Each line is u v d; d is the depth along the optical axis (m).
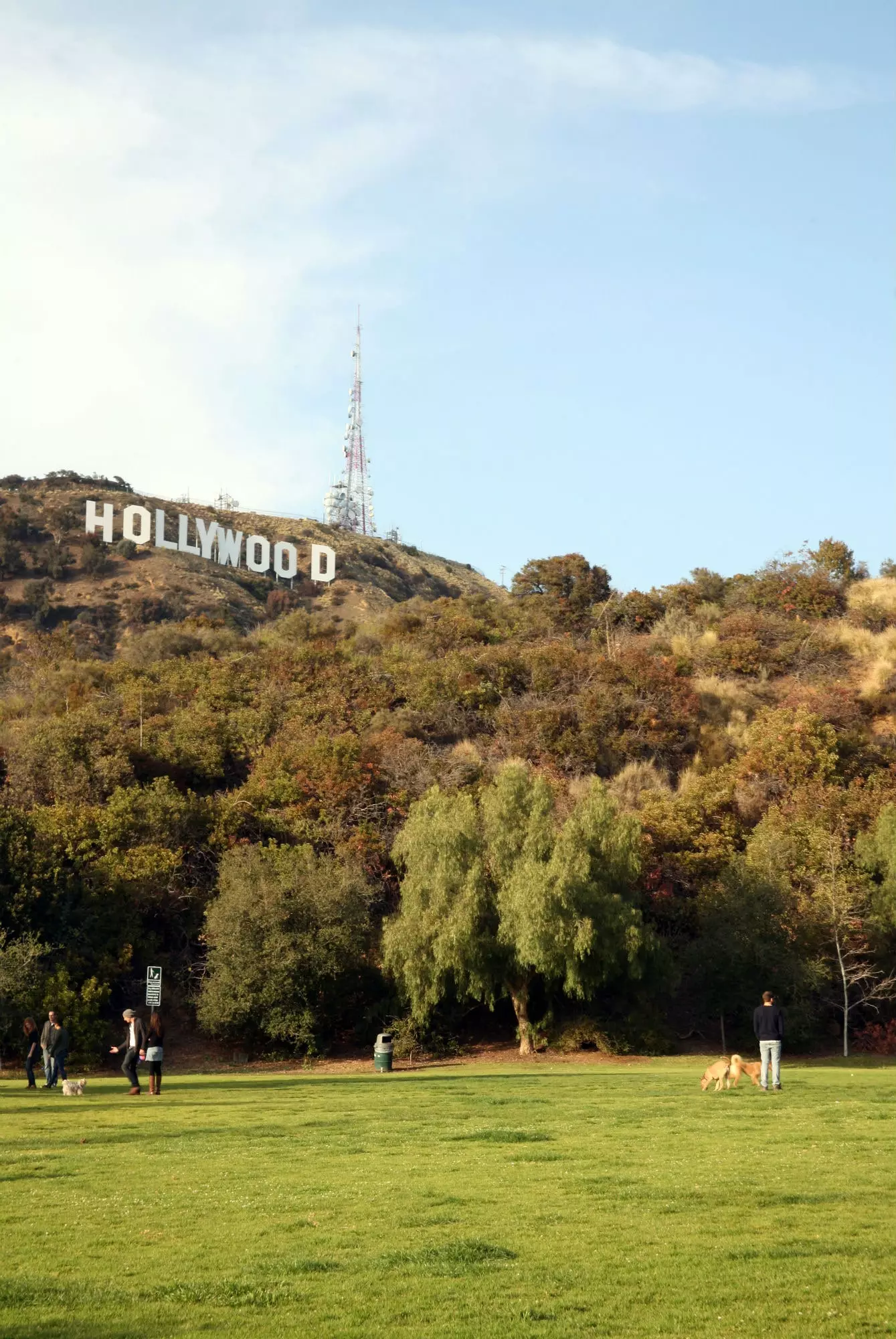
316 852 50.94
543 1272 8.87
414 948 41.03
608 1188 12.18
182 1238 10.27
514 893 40.31
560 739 64.00
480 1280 8.69
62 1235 10.39
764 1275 8.69
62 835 46.75
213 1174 13.55
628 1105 20.94
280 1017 40.06
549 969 39.59
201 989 42.44
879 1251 9.36
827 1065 37.34
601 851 42.72
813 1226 10.28
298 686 69.69
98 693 69.06
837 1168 13.22
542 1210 11.09
